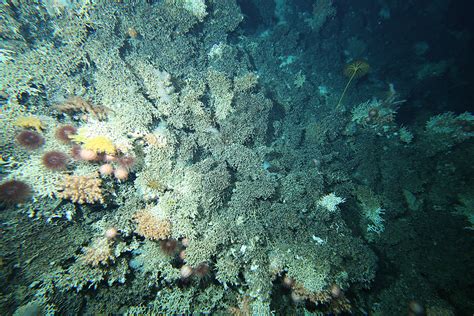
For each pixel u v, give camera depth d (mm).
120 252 800
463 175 1145
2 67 892
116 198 835
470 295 870
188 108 1034
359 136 1354
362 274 847
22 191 702
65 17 1025
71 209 773
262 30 1664
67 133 802
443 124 1306
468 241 971
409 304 882
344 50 1804
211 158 965
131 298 811
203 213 853
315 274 775
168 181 870
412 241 1027
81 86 965
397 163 1226
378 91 1595
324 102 1535
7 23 958
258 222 857
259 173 966
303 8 1778
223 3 1282
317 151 1194
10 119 806
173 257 814
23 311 683
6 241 697
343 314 833
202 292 824
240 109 1130
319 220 926
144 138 889
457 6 1686
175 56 1146
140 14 1124
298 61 1611
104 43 1046
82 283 744
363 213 1107
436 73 1665
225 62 1260
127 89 961
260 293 756
